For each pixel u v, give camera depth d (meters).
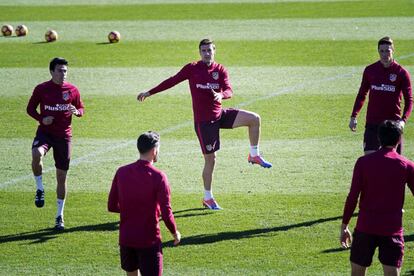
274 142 56.06
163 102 65.81
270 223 42.19
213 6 102.69
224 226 41.97
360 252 30.53
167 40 85.44
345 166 50.88
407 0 102.38
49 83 42.16
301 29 88.50
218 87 44.53
